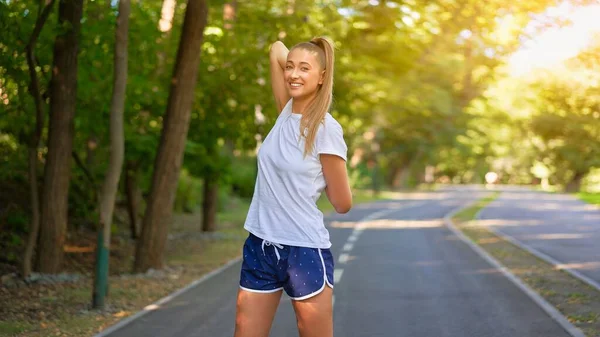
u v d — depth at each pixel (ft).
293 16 52.54
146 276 42.37
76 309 31.09
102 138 52.54
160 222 44.32
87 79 42.24
